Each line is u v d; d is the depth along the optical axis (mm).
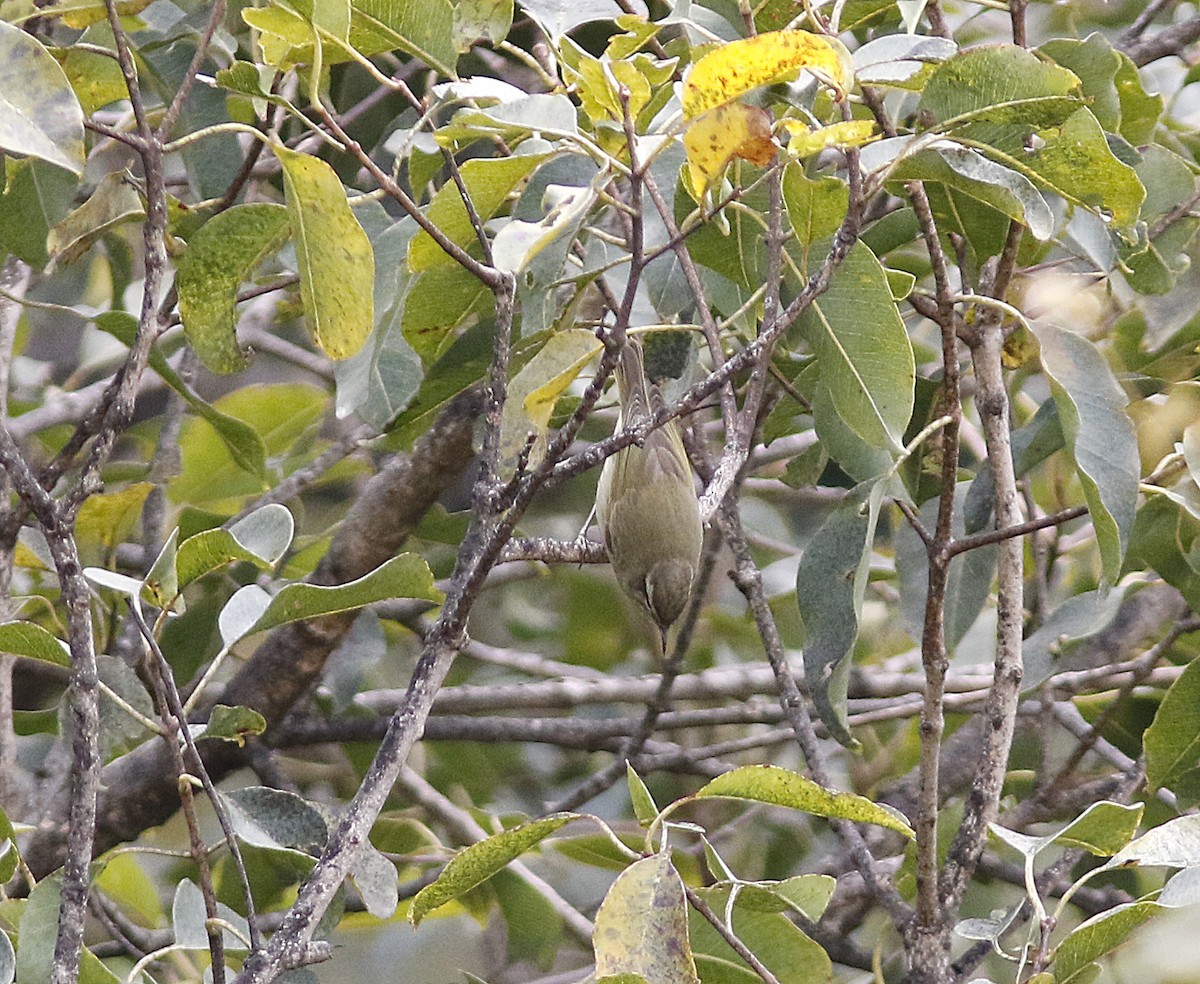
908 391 6836
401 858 10555
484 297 7586
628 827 12852
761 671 12172
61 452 7555
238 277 6785
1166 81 12117
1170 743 8109
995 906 10289
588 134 6430
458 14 6586
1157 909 5941
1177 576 8953
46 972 6305
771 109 6594
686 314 9352
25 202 7836
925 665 6918
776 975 6551
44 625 10891
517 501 5543
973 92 5863
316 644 10805
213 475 12625
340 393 7758
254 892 10930
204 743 10883
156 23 9039
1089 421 7227
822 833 12586
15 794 9492
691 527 10969
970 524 8938
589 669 13320
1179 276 9102
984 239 7730
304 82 7535
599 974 5316
